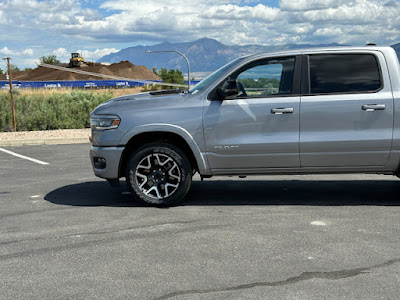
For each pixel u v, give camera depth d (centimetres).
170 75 12138
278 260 420
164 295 351
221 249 452
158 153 623
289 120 604
